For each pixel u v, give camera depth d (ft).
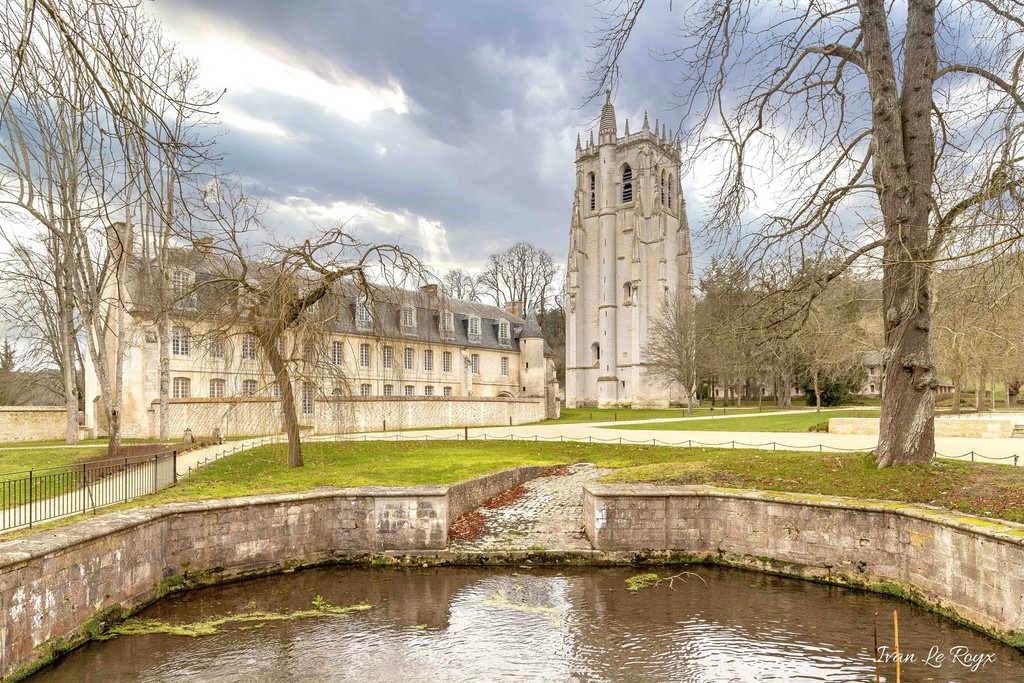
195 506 44.14
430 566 49.16
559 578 46.14
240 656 32.48
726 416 152.66
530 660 31.76
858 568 42.63
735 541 48.44
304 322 63.72
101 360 77.77
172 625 36.86
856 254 44.96
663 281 231.91
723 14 38.70
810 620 36.83
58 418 112.68
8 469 65.05
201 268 81.25
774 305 54.03
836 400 195.62
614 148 248.32
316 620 37.78
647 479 57.88
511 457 80.18
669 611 38.83
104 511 42.42
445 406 135.95
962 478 44.14
